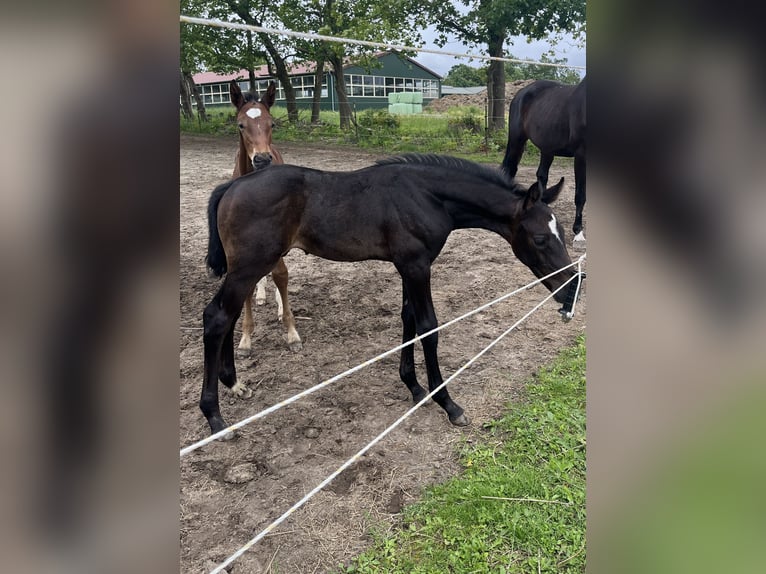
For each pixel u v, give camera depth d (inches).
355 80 1194.6
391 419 131.6
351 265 236.7
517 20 589.6
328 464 115.6
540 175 285.6
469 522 97.4
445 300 196.9
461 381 147.1
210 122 816.9
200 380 150.9
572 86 263.3
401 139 570.3
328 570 90.0
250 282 125.3
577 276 130.3
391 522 99.5
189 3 673.6
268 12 699.4
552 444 116.3
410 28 675.4
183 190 361.7
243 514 101.9
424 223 124.8
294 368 156.9
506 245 259.0
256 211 121.6
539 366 153.0
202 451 120.2
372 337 174.4
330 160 473.4
